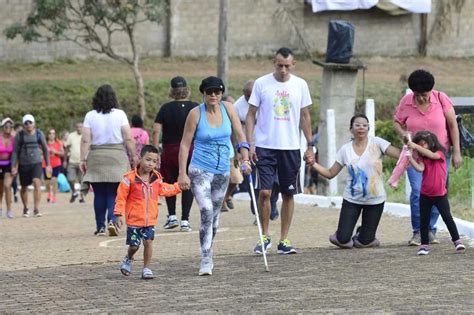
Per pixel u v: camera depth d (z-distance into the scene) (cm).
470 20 7119
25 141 3447
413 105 2183
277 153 2097
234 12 6694
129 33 5753
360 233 2206
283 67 2098
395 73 6638
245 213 3045
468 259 2005
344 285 1741
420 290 1686
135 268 1989
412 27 7000
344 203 2200
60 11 5678
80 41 6475
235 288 1736
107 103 2602
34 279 1880
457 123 2242
